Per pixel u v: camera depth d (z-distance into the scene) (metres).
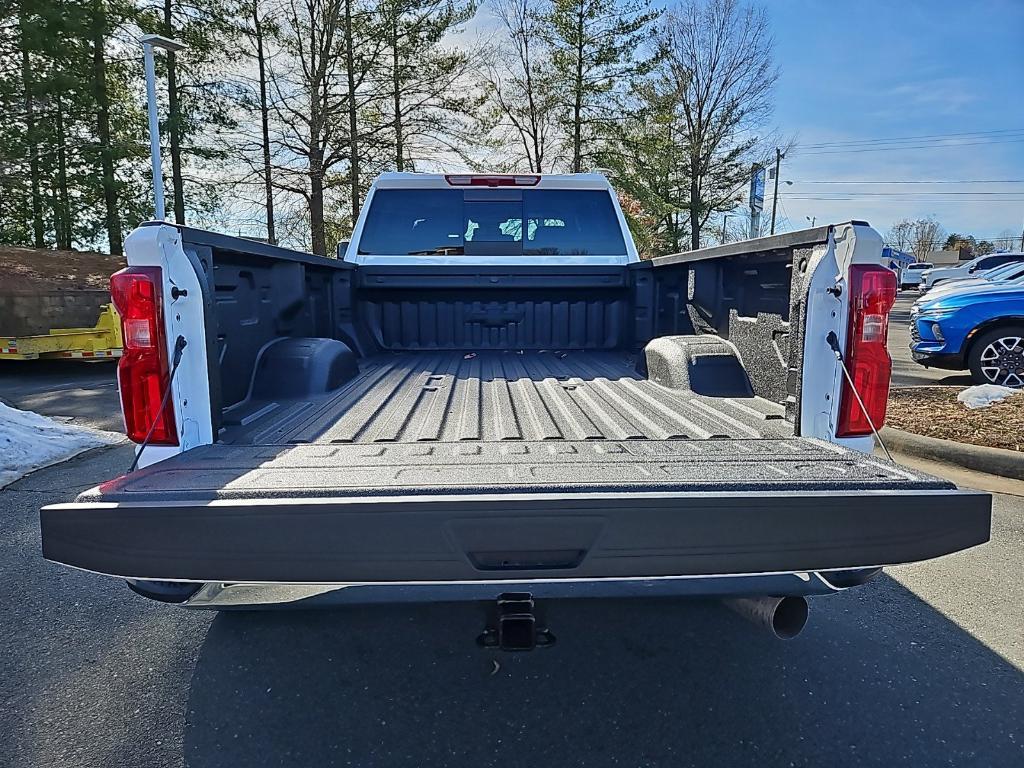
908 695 2.41
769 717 2.30
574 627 2.92
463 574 1.66
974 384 8.38
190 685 2.51
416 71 22.97
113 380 10.79
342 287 4.09
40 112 20.95
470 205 4.81
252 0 21.17
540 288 4.45
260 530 1.63
